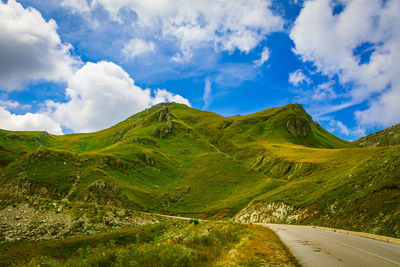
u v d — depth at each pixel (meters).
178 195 119.44
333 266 10.55
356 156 114.19
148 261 11.56
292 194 72.25
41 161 110.19
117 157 136.88
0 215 36.03
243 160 187.62
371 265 10.53
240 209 95.38
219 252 14.94
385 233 25.25
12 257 26.52
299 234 26.03
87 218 40.59
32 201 41.12
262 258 13.00
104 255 12.80
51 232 34.97
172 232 40.19
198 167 160.12
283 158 151.75
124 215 46.81
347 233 27.94
